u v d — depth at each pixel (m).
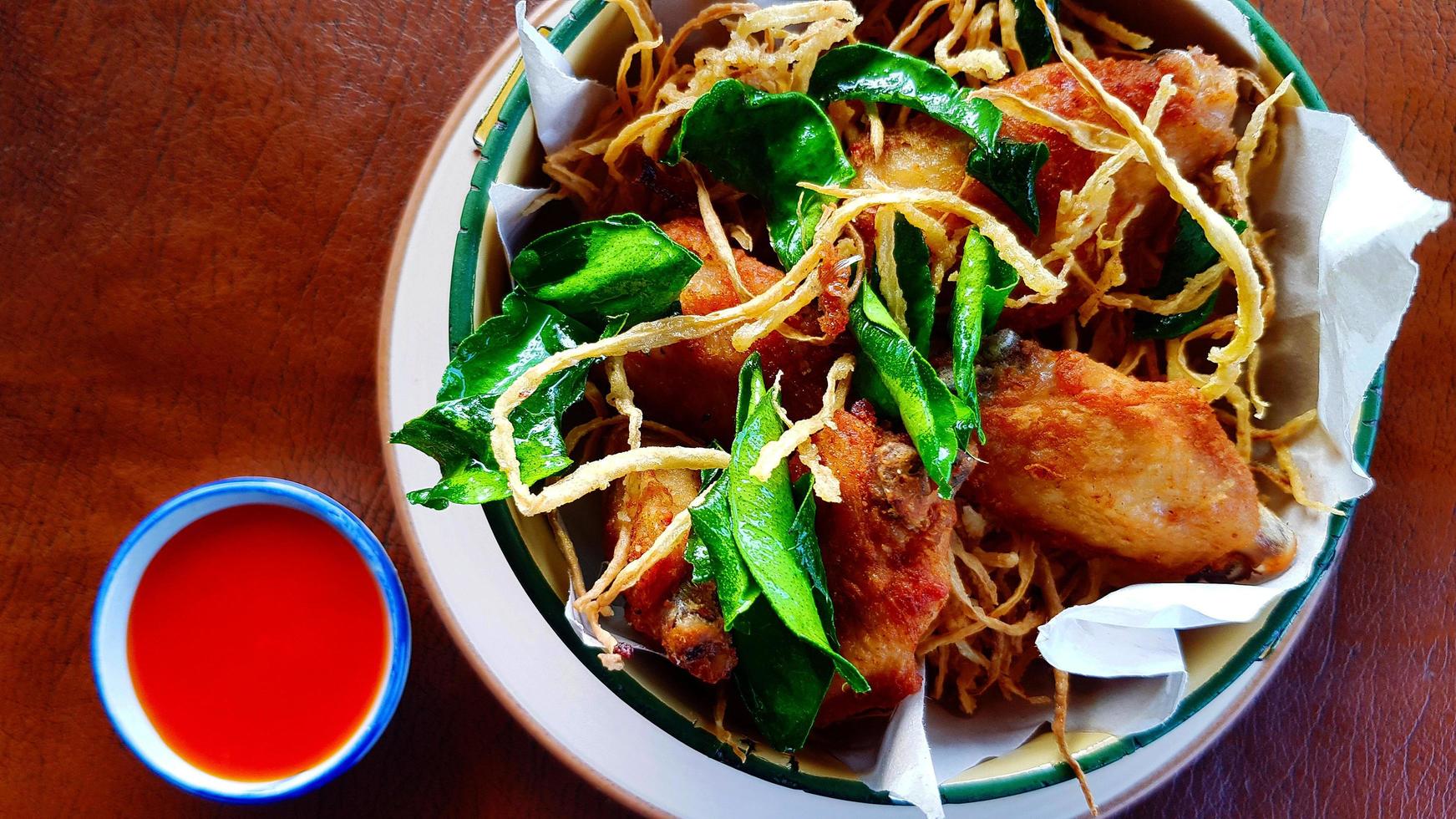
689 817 0.34
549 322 0.29
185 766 0.35
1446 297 0.36
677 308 0.29
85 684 0.37
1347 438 0.29
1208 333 0.31
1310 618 0.36
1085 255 0.30
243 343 0.36
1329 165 0.29
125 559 0.35
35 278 0.37
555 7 0.35
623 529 0.29
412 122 0.36
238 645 0.36
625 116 0.31
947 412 0.27
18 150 0.37
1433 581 0.36
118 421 0.37
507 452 0.27
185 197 0.36
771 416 0.28
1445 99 0.36
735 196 0.31
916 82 0.30
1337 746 0.36
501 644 0.35
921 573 0.28
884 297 0.29
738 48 0.30
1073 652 0.28
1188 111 0.29
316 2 0.36
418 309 0.35
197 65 0.36
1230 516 0.29
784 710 0.28
